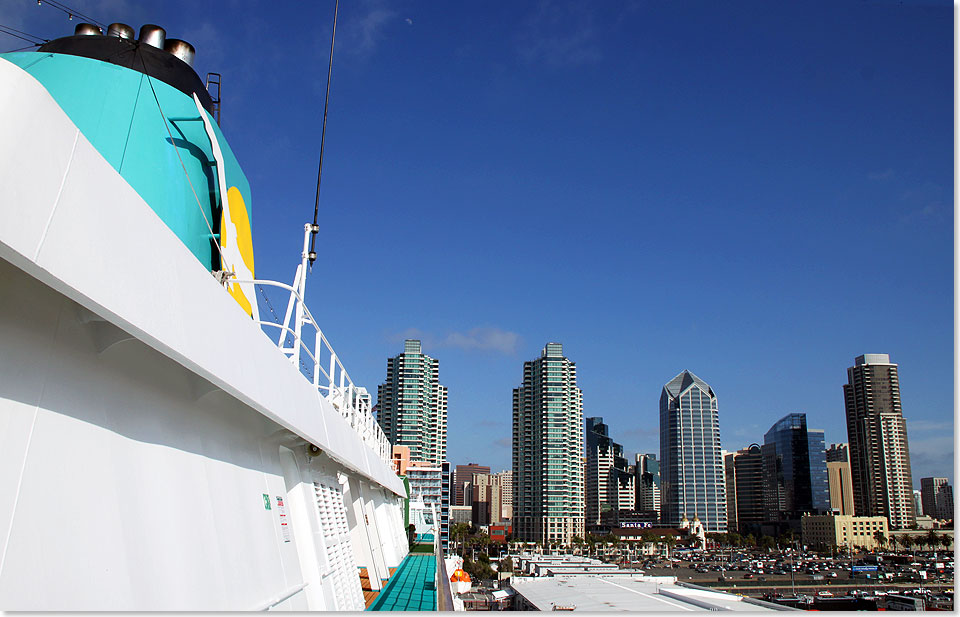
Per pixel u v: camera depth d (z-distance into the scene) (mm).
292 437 10125
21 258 2953
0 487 3525
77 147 3477
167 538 5289
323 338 11984
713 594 52594
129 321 3908
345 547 13438
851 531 168875
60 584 3859
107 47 9406
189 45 10664
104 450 4660
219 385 5836
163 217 8688
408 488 55688
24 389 3867
